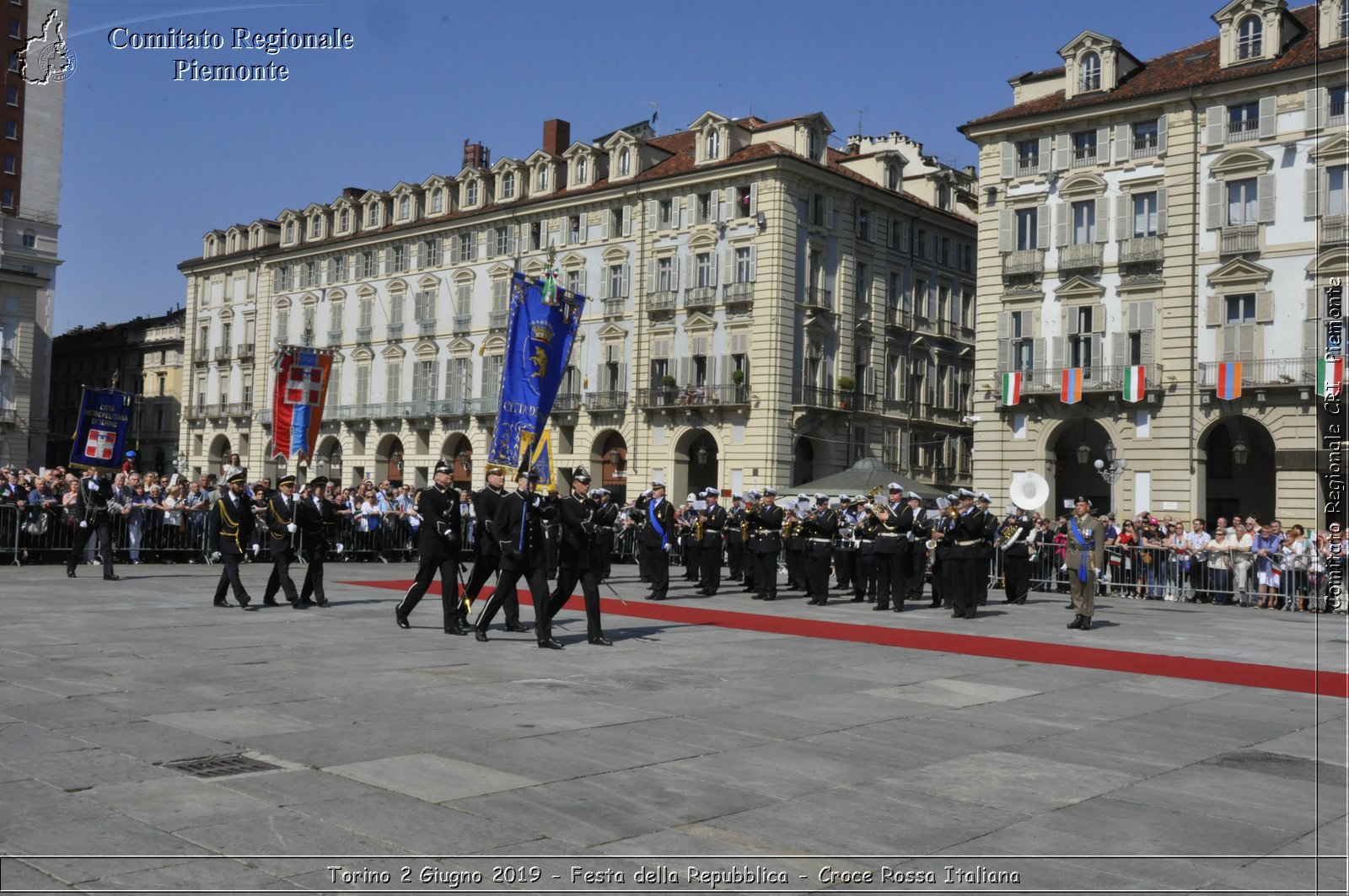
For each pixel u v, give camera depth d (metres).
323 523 19.30
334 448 70.44
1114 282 41.53
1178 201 40.19
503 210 60.19
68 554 26.97
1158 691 12.88
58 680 11.05
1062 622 20.81
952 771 8.62
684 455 53.44
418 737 9.09
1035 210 43.62
